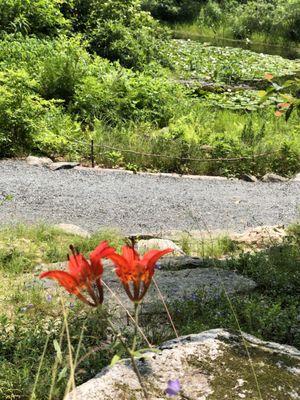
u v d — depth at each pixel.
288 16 31.89
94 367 3.82
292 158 12.02
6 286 5.61
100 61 15.77
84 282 1.60
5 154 11.27
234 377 2.46
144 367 2.49
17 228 7.46
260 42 31.28
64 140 11.55
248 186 11.05
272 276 5.92
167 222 8.84
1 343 4.15
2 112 11.38
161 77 17.25
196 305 5.06
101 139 11.84
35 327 4.40
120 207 9.25
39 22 16.92
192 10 34.38
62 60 14.00
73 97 13.59
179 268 6.33
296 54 28.11
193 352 2.58
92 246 7.18
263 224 9.10
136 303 1.65
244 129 12.99
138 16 20.25
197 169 11.63
